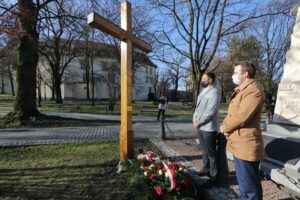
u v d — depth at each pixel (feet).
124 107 17.79
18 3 32.58
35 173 16.88
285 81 22.41
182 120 53.93
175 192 13.84
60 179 15.93
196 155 20.98
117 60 91.35
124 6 17.69
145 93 204.54
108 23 15.98
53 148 23.70
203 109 15.14
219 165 15.05
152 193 13.75
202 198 14.08
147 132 34.83
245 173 10.83
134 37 18.22
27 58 40.16
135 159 17.34
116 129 36.81
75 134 31.78
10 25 29.37
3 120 38.63
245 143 10.75
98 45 93.35
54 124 39.32
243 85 11.00
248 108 10.47
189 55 63.10
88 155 21.42
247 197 10.98
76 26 42.32
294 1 56.34
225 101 171.32
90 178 16.17
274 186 14.80
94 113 67.41
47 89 169.78
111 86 102.47
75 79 160.04
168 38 60.49
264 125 23.66
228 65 114.52
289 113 21.61
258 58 88.79
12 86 167.12
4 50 48.14
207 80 15.44
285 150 16.87
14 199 13.21
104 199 13.52
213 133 14.82
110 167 18.30
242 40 89.66
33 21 34.09
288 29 77.25
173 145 24.99
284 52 83.05
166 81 181.68
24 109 40.04
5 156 20.86
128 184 15.17
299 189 13.38
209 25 60.34
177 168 14.83
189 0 59.82
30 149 23.20
